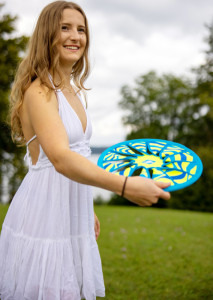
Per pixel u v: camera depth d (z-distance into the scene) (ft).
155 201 3.98
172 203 48.57
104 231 22.76
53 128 4.22
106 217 29.09
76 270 5.12
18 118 5.35
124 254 17.26
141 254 17.38
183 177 4.47
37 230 4.92
